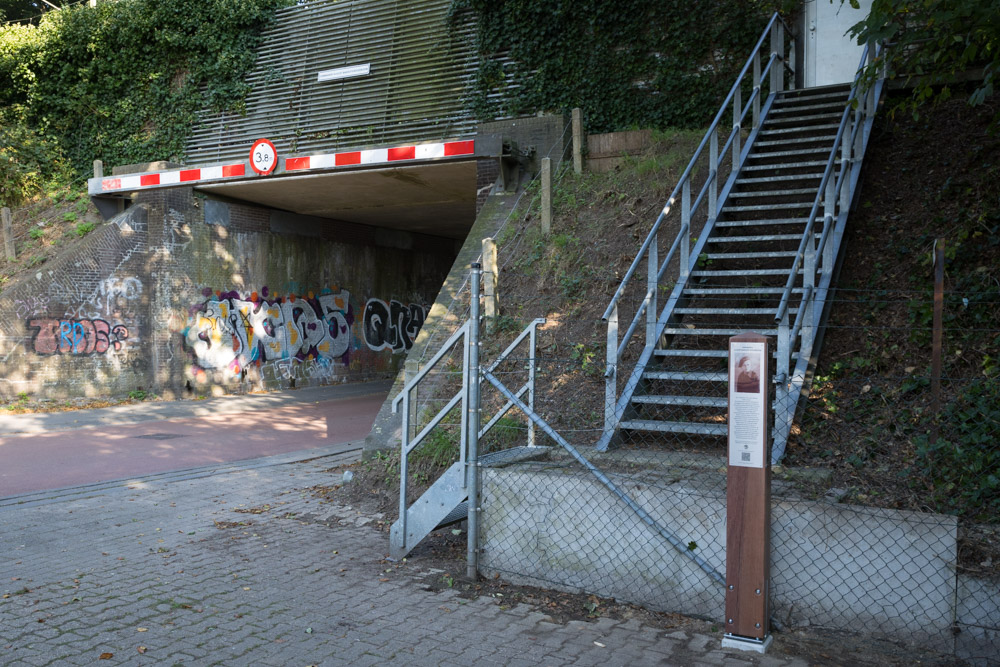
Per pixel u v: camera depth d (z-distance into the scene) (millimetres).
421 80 17531
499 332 9836
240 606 5012
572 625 4750
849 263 8430
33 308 16047
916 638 4270
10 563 5906
